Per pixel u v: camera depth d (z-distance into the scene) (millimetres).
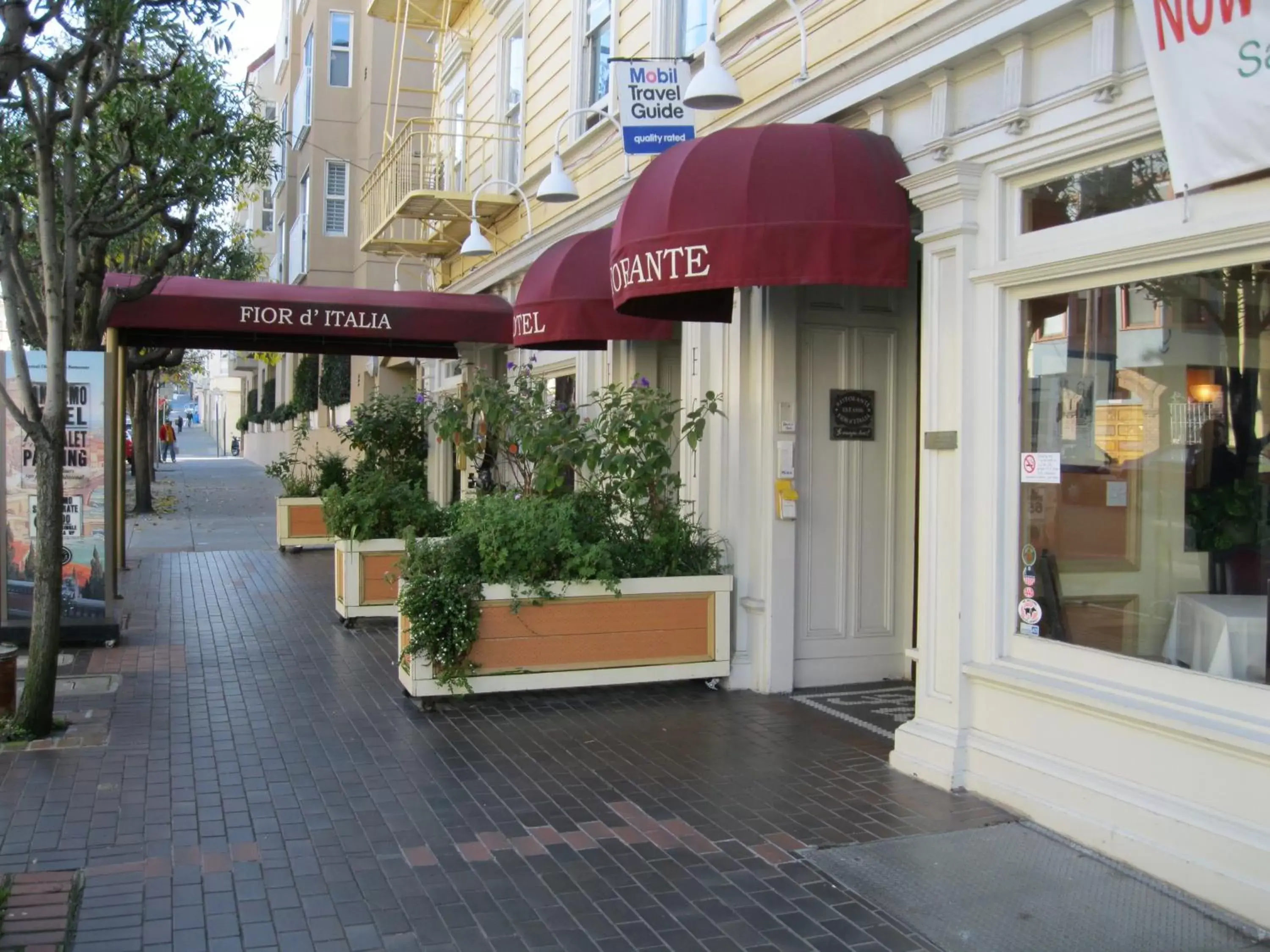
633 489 8391
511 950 4250
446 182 17422
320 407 29547
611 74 11062
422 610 7676
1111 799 5172
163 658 9273
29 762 6445
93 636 9633
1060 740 5547
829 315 8344
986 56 6023
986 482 6012
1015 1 5621
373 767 6453
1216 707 4859
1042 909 4629
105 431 9672
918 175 6293
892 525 8602
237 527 20641
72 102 8156
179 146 9180
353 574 10789
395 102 18109
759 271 6570
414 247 17125
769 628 8219
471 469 13711
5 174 8250
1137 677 5246
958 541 6086
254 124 11781
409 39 22781
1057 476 5793
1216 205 4797
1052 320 5801
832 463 8406
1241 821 4621
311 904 4621
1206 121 4605
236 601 12312
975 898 4727
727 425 8516
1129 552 5445
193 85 9008
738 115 8750
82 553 9672
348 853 5156
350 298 12914
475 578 7793
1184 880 4773
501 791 6047
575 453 8500
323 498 11891
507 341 13586
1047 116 5633
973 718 6098
